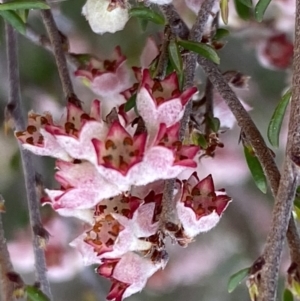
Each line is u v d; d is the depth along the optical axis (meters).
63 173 0.18
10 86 0.21
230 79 0.21
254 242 0.30
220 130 0.21
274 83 0.28
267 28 0.24
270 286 0.18
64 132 0.18
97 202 0.18
